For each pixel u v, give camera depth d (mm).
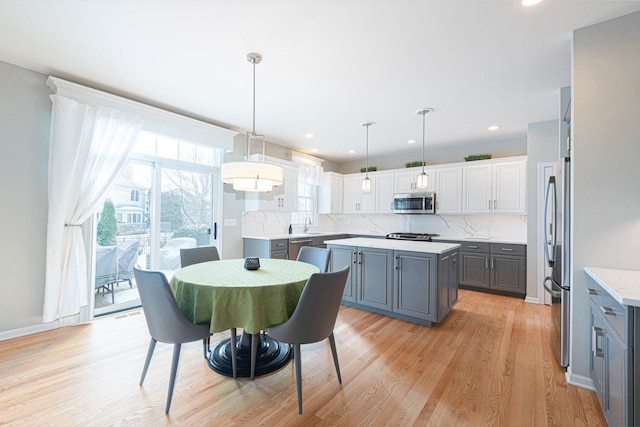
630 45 1824
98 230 3176
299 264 2611
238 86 2895
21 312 2621
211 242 4250
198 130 3826
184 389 1907
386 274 3281
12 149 2553
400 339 2717
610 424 1468
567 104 2812
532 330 2926
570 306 2053
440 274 2990
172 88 2943
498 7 1770
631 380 1241
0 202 2506
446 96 3088
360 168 6469
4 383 1932
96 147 2902
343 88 2922
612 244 1858
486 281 4359
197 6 1784
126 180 3389
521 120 3801
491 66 2471
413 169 5379
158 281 1721
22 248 2615
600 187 1887
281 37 2092
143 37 2111
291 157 5449
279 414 1686
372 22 1917
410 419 1653
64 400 1768
